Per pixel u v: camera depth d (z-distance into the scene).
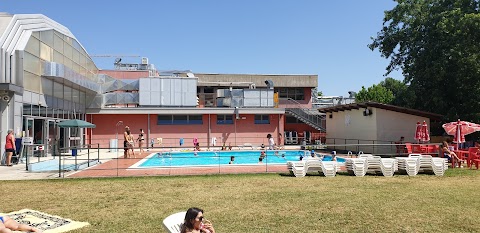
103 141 32.91
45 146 22.62
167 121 34.06
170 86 33.09
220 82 41.59
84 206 8.84
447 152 18.02
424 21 29.25
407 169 14.28
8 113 18.50
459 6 26.88
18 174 14.45
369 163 14.34
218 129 34.75
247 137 35.12
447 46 26.91
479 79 26.27
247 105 34.19
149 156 23.61
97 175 13.94
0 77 18.16
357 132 27.89
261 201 9.34
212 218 7.77
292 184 11.96
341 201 9.32
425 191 10.68
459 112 28.22
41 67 21.92
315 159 14.79
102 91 32.62
